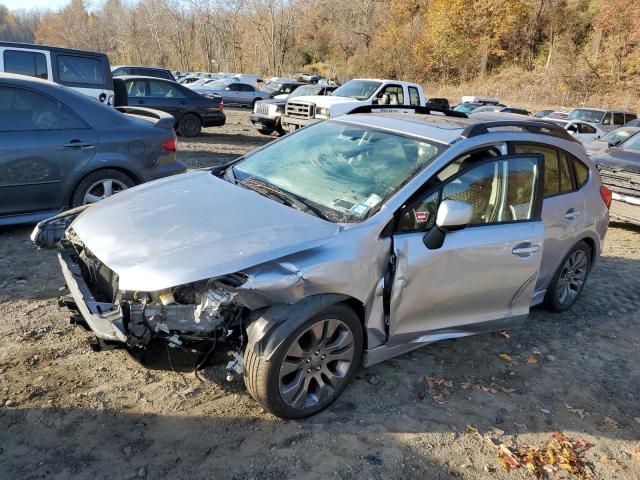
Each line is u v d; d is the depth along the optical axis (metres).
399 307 3.37
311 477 2.76
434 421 3.31
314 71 71.19
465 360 4.08
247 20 67.12
